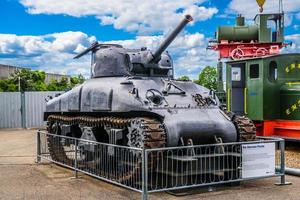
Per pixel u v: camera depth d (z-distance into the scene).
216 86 19.09
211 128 9.23
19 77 32.19
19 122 26.92
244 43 21.17
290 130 14.34
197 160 8.72
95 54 11.67
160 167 8.72
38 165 12.55
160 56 10.95
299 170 10.36
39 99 27.20
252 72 15.34
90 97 10.62
